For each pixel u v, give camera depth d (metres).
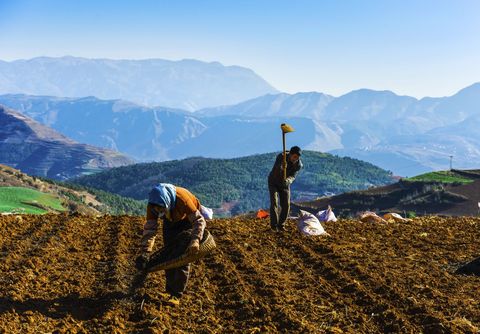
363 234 12.08
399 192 129.75
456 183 124.38
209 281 8.31
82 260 9.13
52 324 6.27
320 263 9.20
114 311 6.76
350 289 7.84
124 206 161.62
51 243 10.09
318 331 6.24
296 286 8.05
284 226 12.51
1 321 6.12
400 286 7.91
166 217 7.18
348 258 9.59
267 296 7.51
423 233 12.25
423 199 117.56
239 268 8.97
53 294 7.38
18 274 8.05
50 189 123.19
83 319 6.59
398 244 11.00
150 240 7.05
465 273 8.82
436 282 8.16
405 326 6.38
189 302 7.29
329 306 7.17
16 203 51.16
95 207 133.62
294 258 9.81
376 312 6.96
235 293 7.60
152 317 6.59
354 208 125.56
